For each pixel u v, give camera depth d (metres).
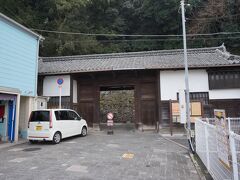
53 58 17.95
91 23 30.91
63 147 9.04
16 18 22.70
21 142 10.22
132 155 7.58
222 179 4.23
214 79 12.99
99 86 14.96
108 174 5.54
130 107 24.48
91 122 14.73
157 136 12.14
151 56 16.84
